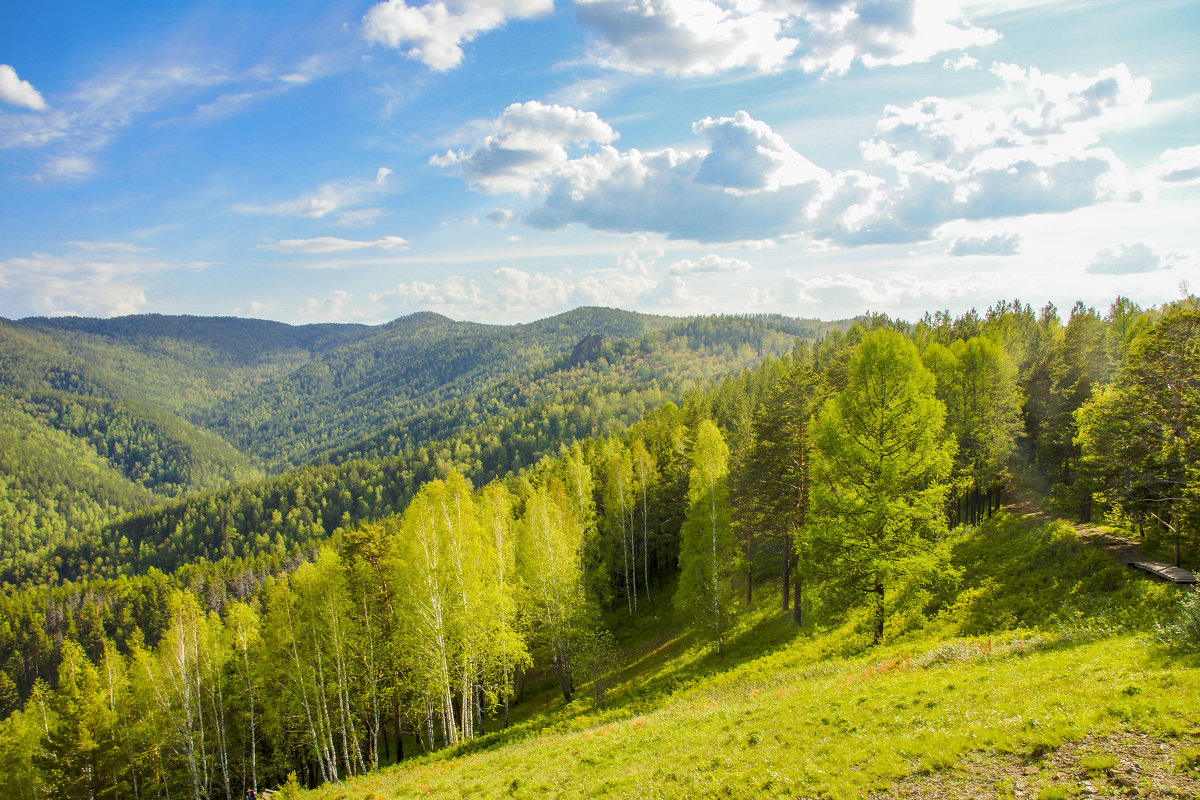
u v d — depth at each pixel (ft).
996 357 139.13
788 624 120.67
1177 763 32.91
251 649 123.65
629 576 218.38
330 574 110.42
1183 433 89.76
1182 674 42.32
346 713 112.27
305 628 112.06
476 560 109.60
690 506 127.54
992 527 126.93
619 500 193.06
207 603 427.33
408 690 117.29
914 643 85.46
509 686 115.65
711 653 121.80
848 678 69.77
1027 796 34.24
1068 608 77.15
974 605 92.27
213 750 142.00
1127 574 79.87
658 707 95.86
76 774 133.08
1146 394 94.38
